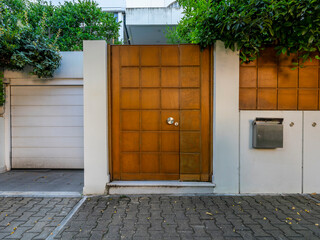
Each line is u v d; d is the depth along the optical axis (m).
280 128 3.51
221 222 2.74
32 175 4.76
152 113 3.75
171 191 3.62
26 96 5.17
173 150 3.76
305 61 3.66
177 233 2.50
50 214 2.95
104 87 3.57
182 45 3.71
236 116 3.62
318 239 2.39
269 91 3.68
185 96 3.71
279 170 3.65
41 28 5.19
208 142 3.72
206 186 3.61
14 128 5.17
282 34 3.37
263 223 2.72
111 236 2.44
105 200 3.39
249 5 3.08
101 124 3.58
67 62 5.05
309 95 3.69
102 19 6.88
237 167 3.65
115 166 3.75
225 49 3.59
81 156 5.23
